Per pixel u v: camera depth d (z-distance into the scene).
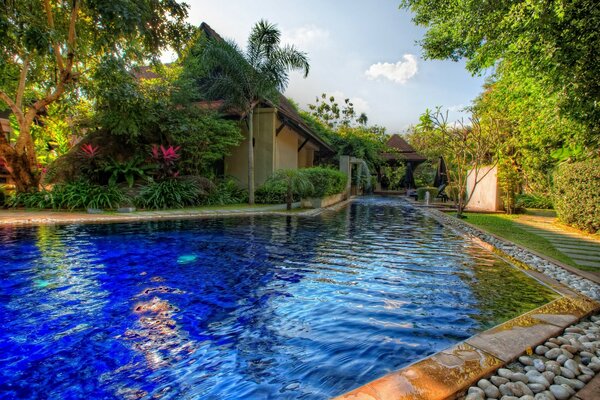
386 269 4.17
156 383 1.82
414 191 23.55
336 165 25.78
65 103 12.05
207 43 12.22
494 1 4.80
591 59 3.31
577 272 3.97
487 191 13.64
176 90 13.16
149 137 12.98
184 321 2.62
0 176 12.71
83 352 2.14
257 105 15.22
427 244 5.86
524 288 3.44
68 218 7.66
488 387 1.65
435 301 3.06
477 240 6.27
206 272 3.97
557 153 9.55
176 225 7.64
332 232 7.14
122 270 4.00
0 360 2.05
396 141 33.84
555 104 4.40
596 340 2.23
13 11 8.05
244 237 6.35
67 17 10.69
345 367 1.97
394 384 1.62
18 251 4.84
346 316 2.72
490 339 2.18
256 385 1.80
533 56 3.72
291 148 18.20
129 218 8.06
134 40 11.17
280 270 4.09
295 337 2.36
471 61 9.02
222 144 13.66
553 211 13.07
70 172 11.45
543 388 1.68
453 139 10.45
